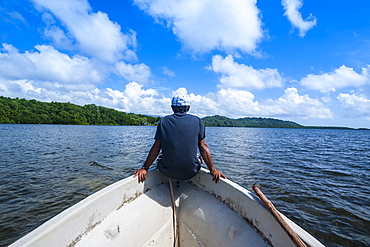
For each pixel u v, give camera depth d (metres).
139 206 2.20
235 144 20.50
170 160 2.34
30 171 7.93
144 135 33.28
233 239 1.80
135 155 12.03
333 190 6.38
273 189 6.41
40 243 1.27
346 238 3.94
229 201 2.13
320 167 9.76
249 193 1.95
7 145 15.77
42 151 13.03
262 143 22.38
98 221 1.79
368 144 25.92
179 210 2.45
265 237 1.63
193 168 2.41
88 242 1.60
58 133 32.56
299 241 1.21
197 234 2.11
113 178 7.17
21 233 3.90
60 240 1.42
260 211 1.72
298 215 4.75
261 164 10.09
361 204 5.36
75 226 1.55
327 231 4.14
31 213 4.59
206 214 2.18
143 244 1.93
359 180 7.61
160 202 2.40
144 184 2.42
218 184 2.31
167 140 2.34
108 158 10.91
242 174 8.10
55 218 1.46
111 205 1.96
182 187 2.69
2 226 4.09
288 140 28.67
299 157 12.69
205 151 2.41
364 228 4.26
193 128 2.37
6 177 7.08
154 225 2.13
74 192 5.79
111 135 31.30
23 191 5.81
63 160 10.17
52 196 5.49
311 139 33.44
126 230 1.89
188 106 2.63
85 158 10.79
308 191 6.25
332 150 17.41
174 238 2.24
